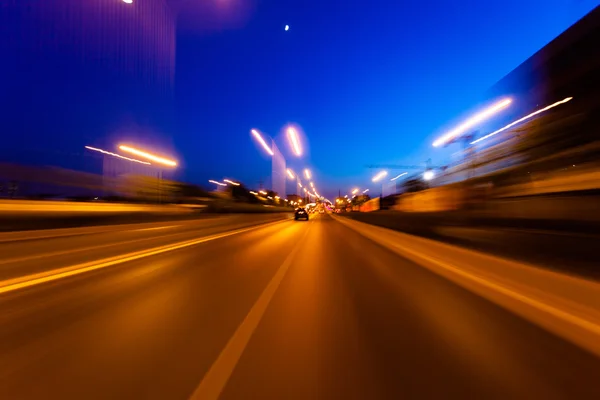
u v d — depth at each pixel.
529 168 10.59
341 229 32.31
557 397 3.52
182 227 23.19
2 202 14.82
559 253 8.64
